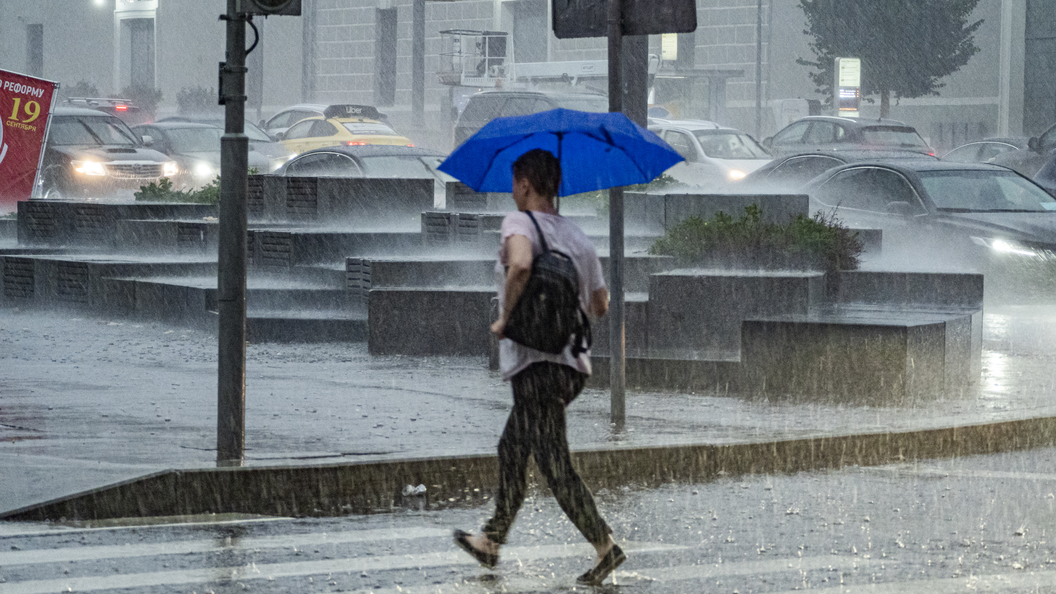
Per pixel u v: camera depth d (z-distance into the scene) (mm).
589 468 20328
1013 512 18641
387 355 32719
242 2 19297
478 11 142000
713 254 30969
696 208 34688
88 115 76812
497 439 21750
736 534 17406
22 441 21578
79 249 45938
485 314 32500
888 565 15891
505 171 16359
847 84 111438
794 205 34500
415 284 34000
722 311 28797
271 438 21766
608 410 24922
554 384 14891
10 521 17719
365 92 150625
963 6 115250
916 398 25922
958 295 29688
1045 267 40656
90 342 34406
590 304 15289
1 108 52219
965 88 125438
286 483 18797
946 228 42281
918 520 18172
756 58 125188
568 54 136375
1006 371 29672
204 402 25578
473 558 16188
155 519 18109
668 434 22234
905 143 77750
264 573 15492
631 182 16672
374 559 16156
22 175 52688
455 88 124938
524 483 15344
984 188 44312
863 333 25781
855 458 22031
